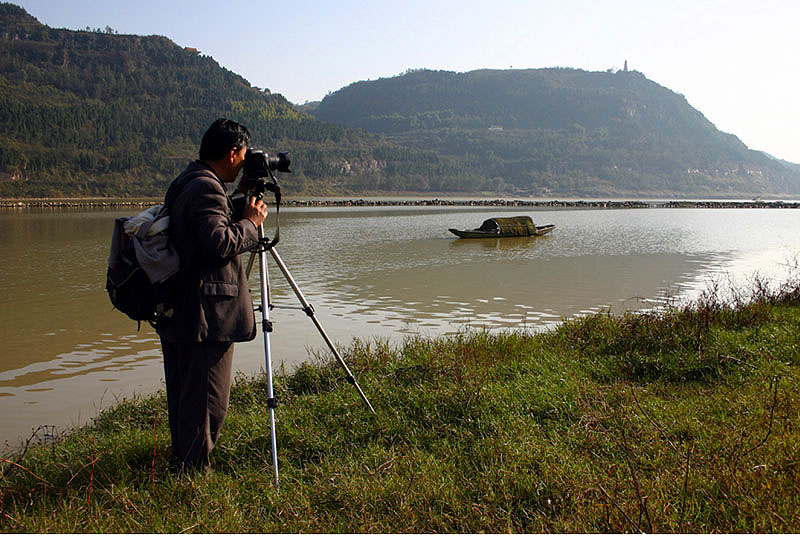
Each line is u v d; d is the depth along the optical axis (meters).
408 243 25.17
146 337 9.43
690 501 3.31
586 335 7.30
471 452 4.14
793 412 4.44
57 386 7.08
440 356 6.19
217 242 3.56
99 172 164.50
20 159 151.12
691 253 21.12
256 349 8.46
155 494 3.62
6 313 11.15
